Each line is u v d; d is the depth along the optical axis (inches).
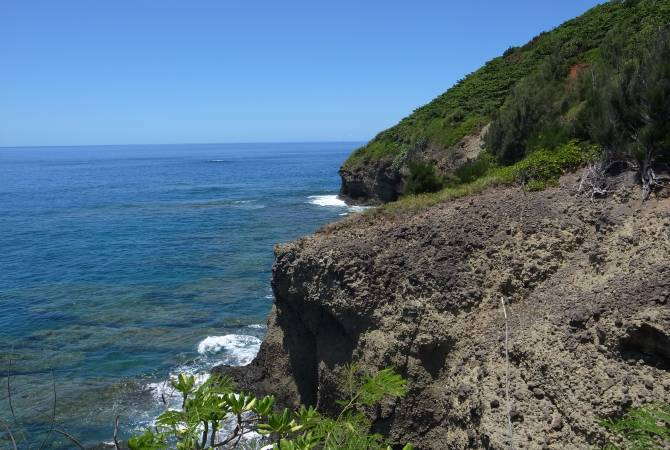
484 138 1173.1
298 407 603.5
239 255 1402.6
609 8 1414.9
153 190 3216.0
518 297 464.8
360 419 177.6
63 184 3791.8
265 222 1908.2
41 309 988.6
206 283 1146.7
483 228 538.0
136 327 896.3
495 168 872.3
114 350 804.0
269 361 655.8
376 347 487.2
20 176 4682.6
